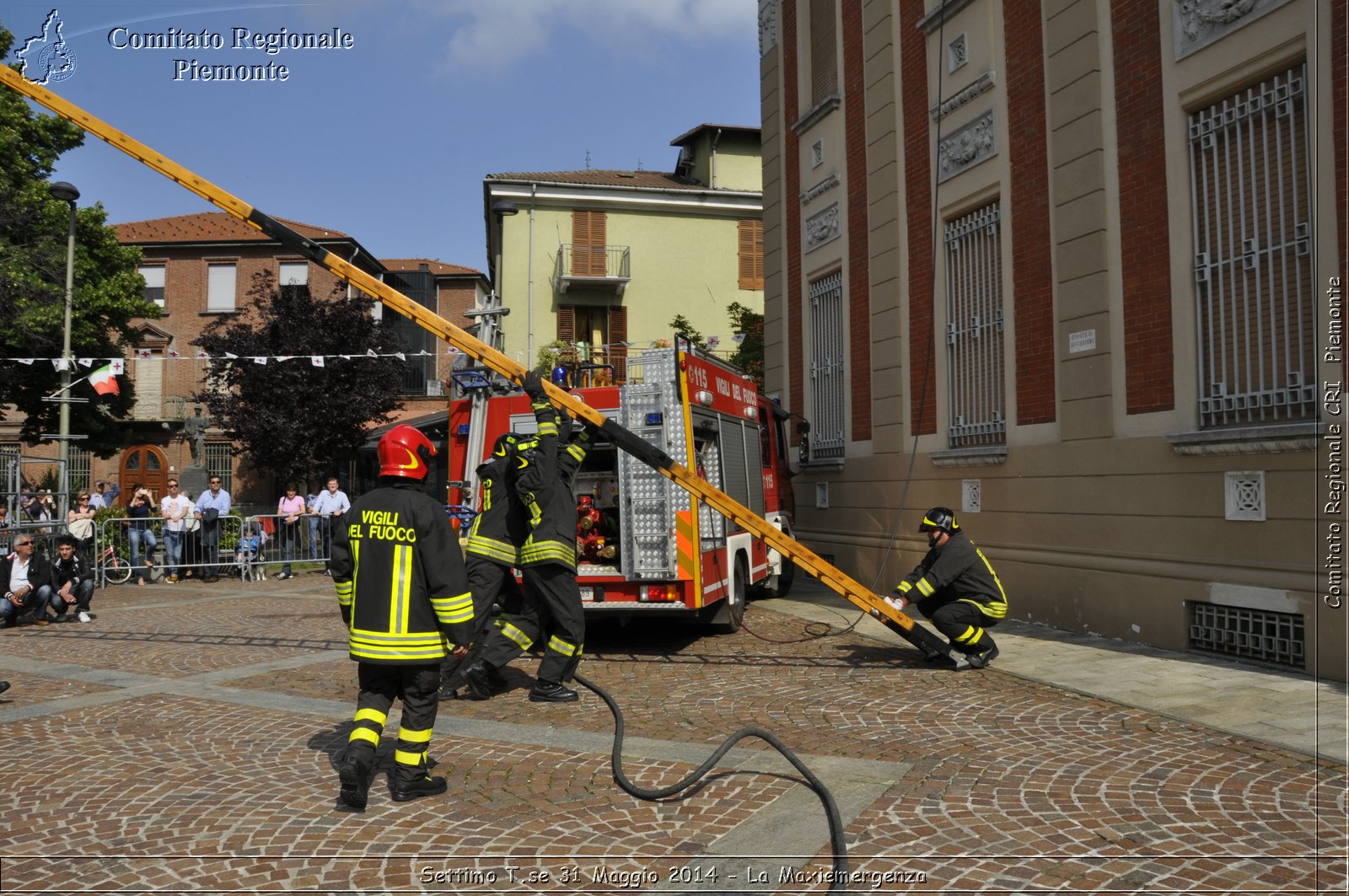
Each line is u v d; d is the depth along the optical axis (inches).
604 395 333.4
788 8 584.7
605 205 1089.4
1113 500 326.6
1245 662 279.1
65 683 291.7
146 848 154.6
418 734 176.7
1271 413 275.7
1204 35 295.3
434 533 173.0
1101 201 333.7
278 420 781.3
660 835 156.9
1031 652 310.5
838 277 529.0
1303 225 266.7
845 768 191.5
